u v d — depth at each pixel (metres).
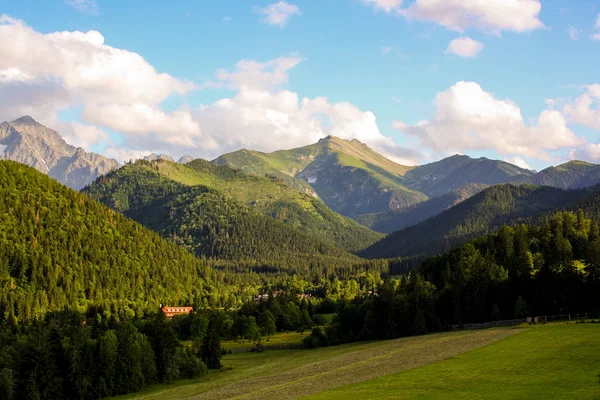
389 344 148.75
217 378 135.75
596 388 70.75
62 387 121.75
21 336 160.62
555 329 121.19
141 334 146.88
